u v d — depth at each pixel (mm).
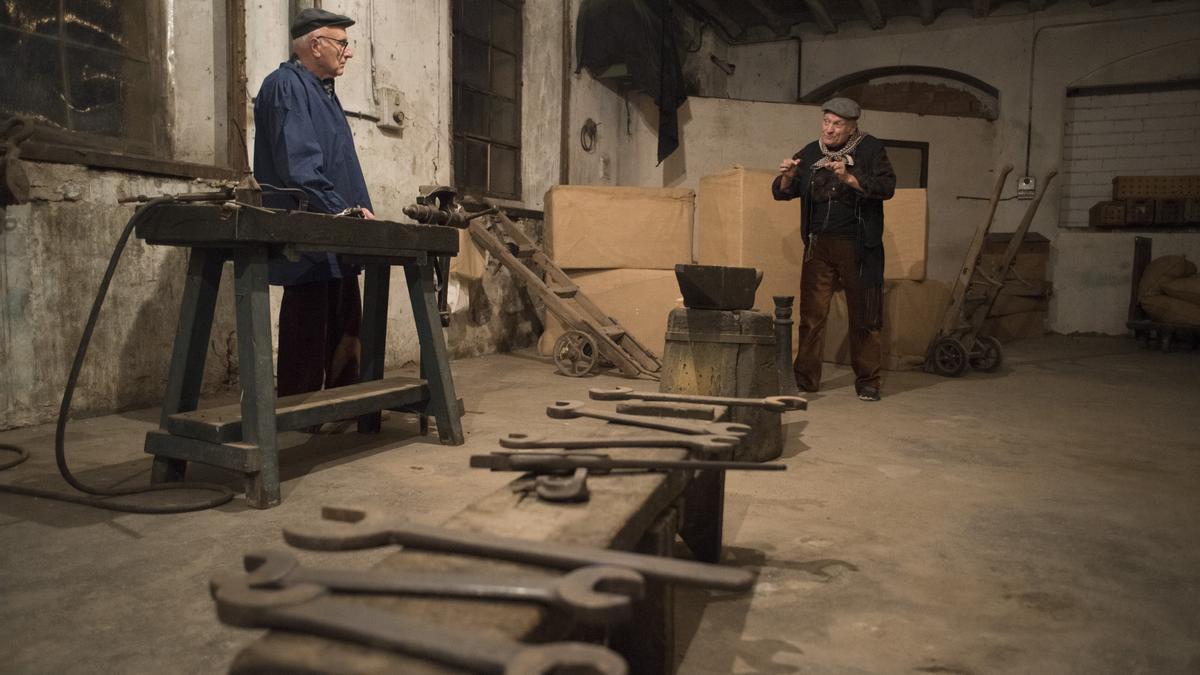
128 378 3939
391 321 5473
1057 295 9438
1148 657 1625
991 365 5980
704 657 1599
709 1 9266
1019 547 2270
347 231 2799
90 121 3928
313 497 2615
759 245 5742
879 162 4461
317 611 820
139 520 2371
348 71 4906
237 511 2469
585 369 5379
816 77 10359
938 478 3014
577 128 7738
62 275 3619
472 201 6039
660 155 7949
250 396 2541
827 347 6375
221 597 839
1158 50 8992
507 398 4480
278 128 3262
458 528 1129
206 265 2717
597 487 1350
